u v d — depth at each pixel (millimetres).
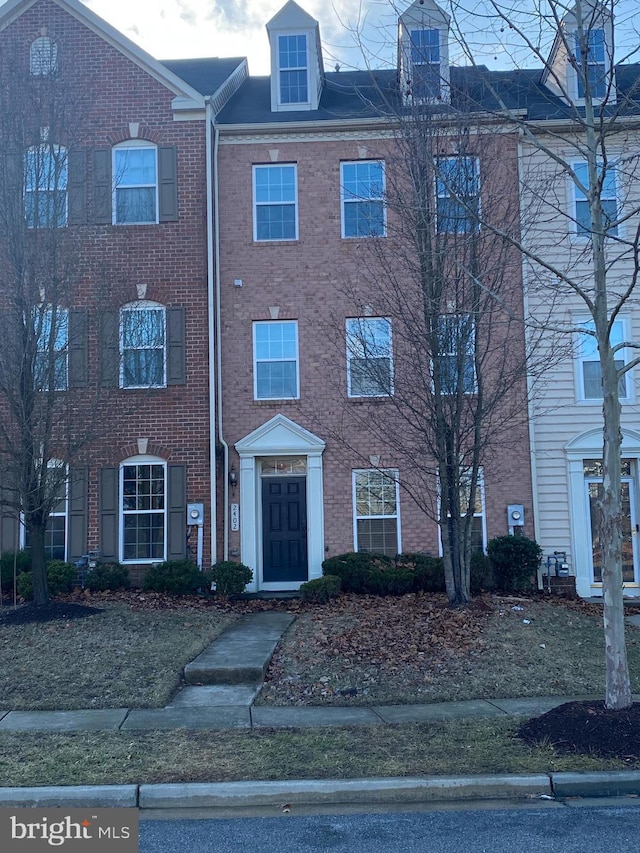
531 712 8094
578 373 15414
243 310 15656
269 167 16000
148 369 14758
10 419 12102
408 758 6680
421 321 12023
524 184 11977
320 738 7223
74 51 15375
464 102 11242
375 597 13727
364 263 13352
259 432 15234
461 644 10234
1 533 14773
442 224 11609
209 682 9375
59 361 12172
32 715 8148
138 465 15219
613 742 6832
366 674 9352
